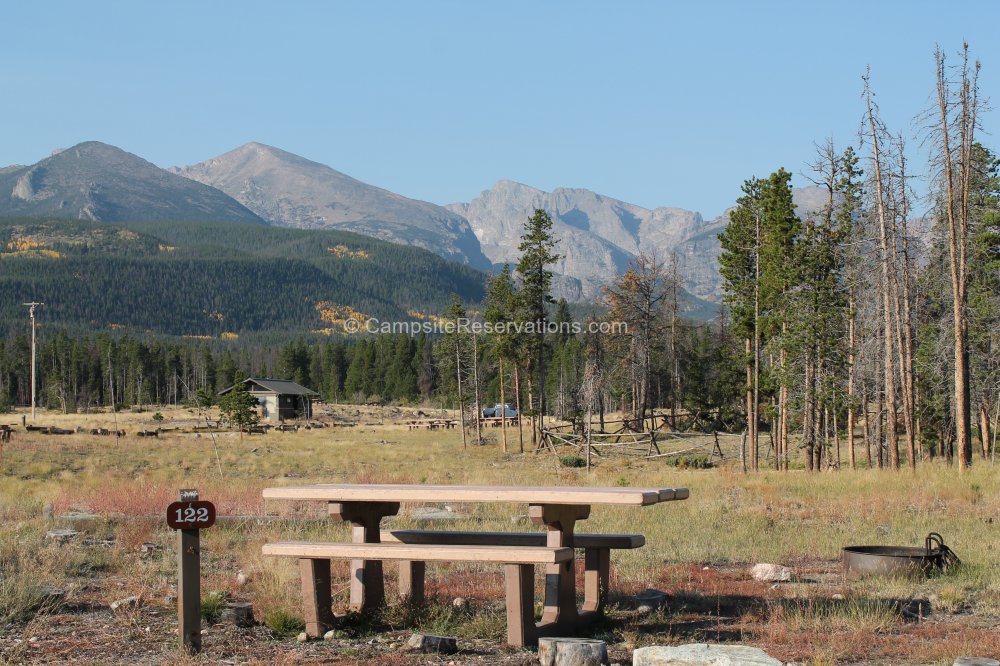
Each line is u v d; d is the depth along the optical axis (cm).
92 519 1443
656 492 713
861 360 3378
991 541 1250
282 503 1659
